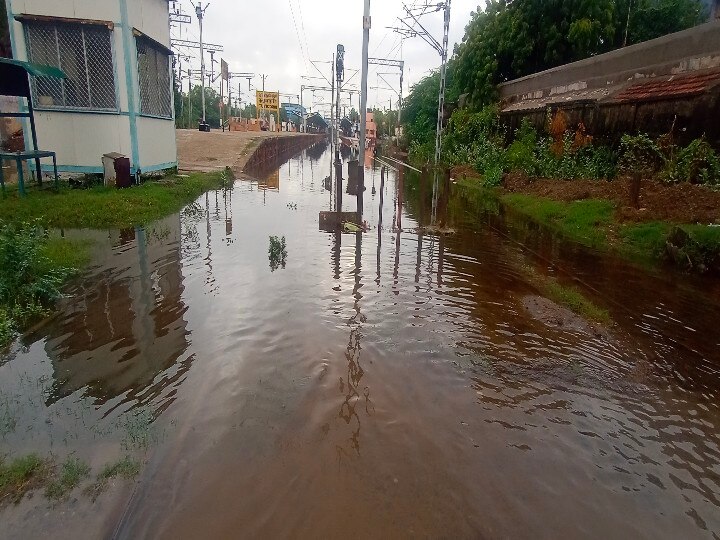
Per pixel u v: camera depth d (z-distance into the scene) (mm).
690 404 4652
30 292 6152
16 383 4531
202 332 5648
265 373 4832
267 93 58500
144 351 5168
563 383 4910
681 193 11055
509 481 3572
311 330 5820
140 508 3184
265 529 3076
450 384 4801
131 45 12867
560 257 9523
